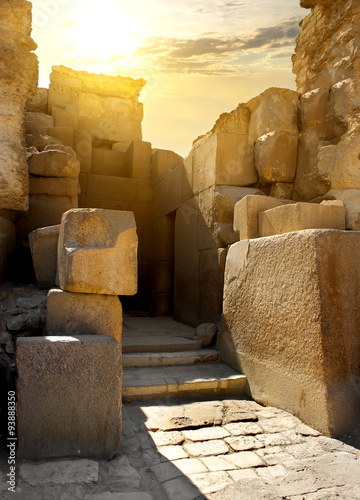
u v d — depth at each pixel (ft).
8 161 12.19
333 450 7.80
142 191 25.07
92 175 24.23
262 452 7.79
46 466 6.79
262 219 11.85
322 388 8.60
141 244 24.80
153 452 7.79
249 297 11.59
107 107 31.71
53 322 8.49
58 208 14.60
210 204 15.98
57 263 10.73
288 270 9.86
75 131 24.34
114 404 7.40
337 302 8.97
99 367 7.36
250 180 16.11
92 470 6.73
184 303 18.92
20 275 13.91
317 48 17.07
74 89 29.50
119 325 8.81
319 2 16.65
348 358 8.89
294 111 16.21
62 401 7.17
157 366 12.59
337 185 14.05
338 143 14.30
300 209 10.38
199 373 11.82
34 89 13.26
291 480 6.82
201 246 16.92
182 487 6.61
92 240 8.75
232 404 10.46
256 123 17.25
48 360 7.14
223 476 6.95
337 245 9.20
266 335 10.65
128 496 6.16
